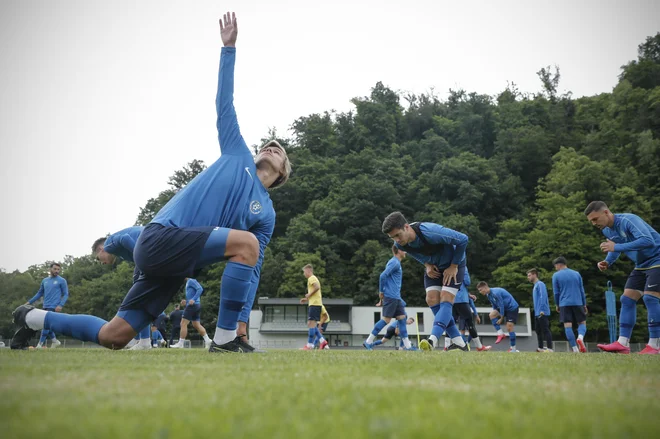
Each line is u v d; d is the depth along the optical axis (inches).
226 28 196.4
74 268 2647.6
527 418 46.8
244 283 173.0
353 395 60.0
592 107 3031.5
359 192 2623.0
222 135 194.1
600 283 1761.8
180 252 162.6
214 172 184.4
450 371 94.9
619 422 45.7
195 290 550.9
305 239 2449.6
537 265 1847.9
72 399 54.2
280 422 44.2
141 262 164.1
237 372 86.9
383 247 2396.7
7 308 2319.1
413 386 69.9
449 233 265.4
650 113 2196.1
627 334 303.4
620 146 2203.5
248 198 189.6
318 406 52.2
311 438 38.8
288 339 2116.1
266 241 210.2
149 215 2967.5
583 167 1957.4
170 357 139.0
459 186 2527.1
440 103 3981.3
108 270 2568.9
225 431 40.5
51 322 179.2
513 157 2728.8
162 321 774.5
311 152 3474.4
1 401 52.5
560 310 466.3
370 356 168.9
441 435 40.0
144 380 72.1
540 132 2714.1
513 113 3142.2
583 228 1815.9
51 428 40.2
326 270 2315.5
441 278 293.4
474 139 3149.6
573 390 68.1
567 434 40.9
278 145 209.8
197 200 176.7
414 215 2516.0
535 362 134.3
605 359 164.6
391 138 3476.9
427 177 2684.5
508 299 588.7
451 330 321.7
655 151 1984.5
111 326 171.2
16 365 95.2
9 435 37.8
